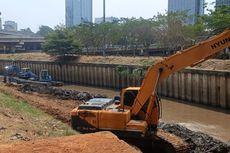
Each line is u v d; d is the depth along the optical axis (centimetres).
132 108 1894
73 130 1909
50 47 7494
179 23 6462
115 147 1241
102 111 1877
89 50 8475
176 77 4584
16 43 11919
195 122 3272
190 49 1809
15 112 2205
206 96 4147
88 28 8525
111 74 5831
